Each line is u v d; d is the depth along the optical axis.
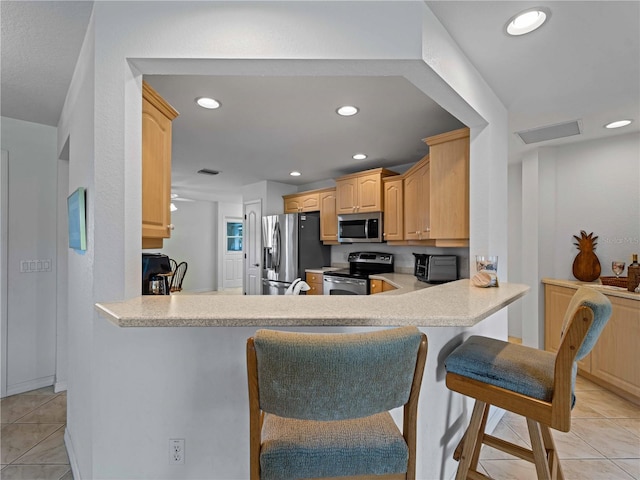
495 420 2.24
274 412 0.84
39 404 2.53
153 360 1.33
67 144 2.40
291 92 2.23
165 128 1.71
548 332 3.37
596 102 2.30
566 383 1.06
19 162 2.67
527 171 3.57
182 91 2.22
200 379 1.33
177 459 1.33
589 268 3.14
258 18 1.35
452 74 1.60
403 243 3.73
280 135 3.10
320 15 1.36
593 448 2.04
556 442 2.10
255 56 1.35
